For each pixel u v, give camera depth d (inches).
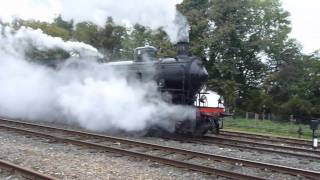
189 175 350.0
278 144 610.2
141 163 387.5
